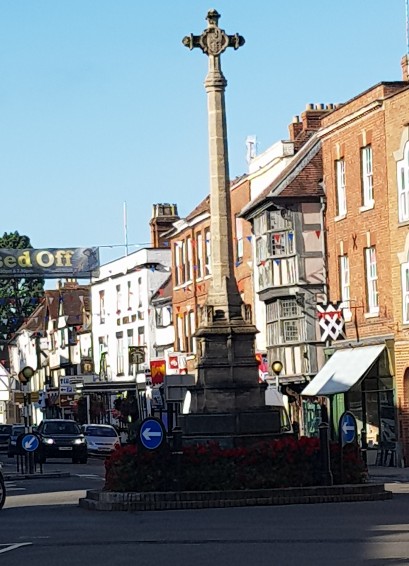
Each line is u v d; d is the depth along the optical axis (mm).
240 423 29125
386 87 44938
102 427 64938
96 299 89938
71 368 101312
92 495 26641
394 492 28969
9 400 123125
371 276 46312
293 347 51375
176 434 25922
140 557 15930
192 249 68250
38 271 63188
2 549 17359
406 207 43375
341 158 48625
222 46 30078
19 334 124062
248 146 61969
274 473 25844
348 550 16078
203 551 16438
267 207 51875
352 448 26891
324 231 50625
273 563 14859
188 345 69375
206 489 25672
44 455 56125
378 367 44875
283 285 51375
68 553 16641
